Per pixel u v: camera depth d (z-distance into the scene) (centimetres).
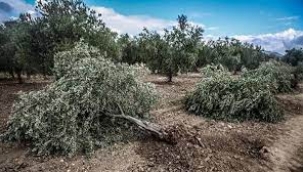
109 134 693
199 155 623
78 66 760
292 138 779
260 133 788
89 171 559
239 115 916
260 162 622
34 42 1395
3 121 814
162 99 1130
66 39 1318
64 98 655
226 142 699
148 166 579
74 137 617
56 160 598
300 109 1153
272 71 1511
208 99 925
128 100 749
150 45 1750
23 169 561
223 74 1030
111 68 746
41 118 636
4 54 1698
